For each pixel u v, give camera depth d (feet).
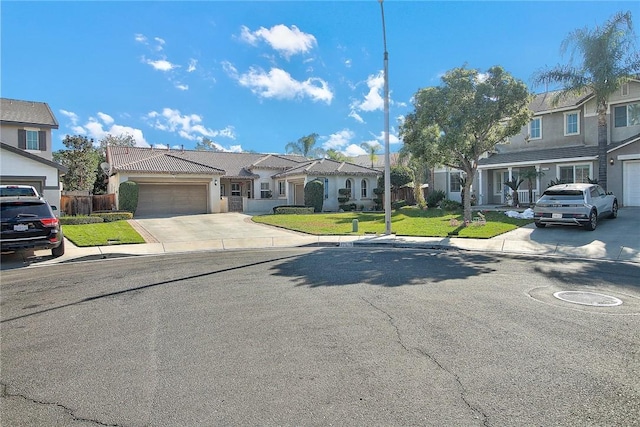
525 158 78.38
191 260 36.94
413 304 20.35
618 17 56.03
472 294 22.30
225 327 17.38
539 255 37.01
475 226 53.01
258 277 28.07
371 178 109.09
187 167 91.04
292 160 124.88
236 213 91.35
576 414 10.19
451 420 10.01
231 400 11.16
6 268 34.01
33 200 36.42
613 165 66.03
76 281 27.58
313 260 34.91
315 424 9.94
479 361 13.42
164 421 10.17
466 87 50.52
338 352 14.39
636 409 10.39
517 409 10.46
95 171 119.34
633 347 14.46
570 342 14.99
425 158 53.21
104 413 10.59
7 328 17.63
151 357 14.25
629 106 68.39
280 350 14.69
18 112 87.61
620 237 42.11
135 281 27.37
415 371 12.76
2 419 10.33
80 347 15.29
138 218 77.10
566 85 60.13
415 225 58.29
